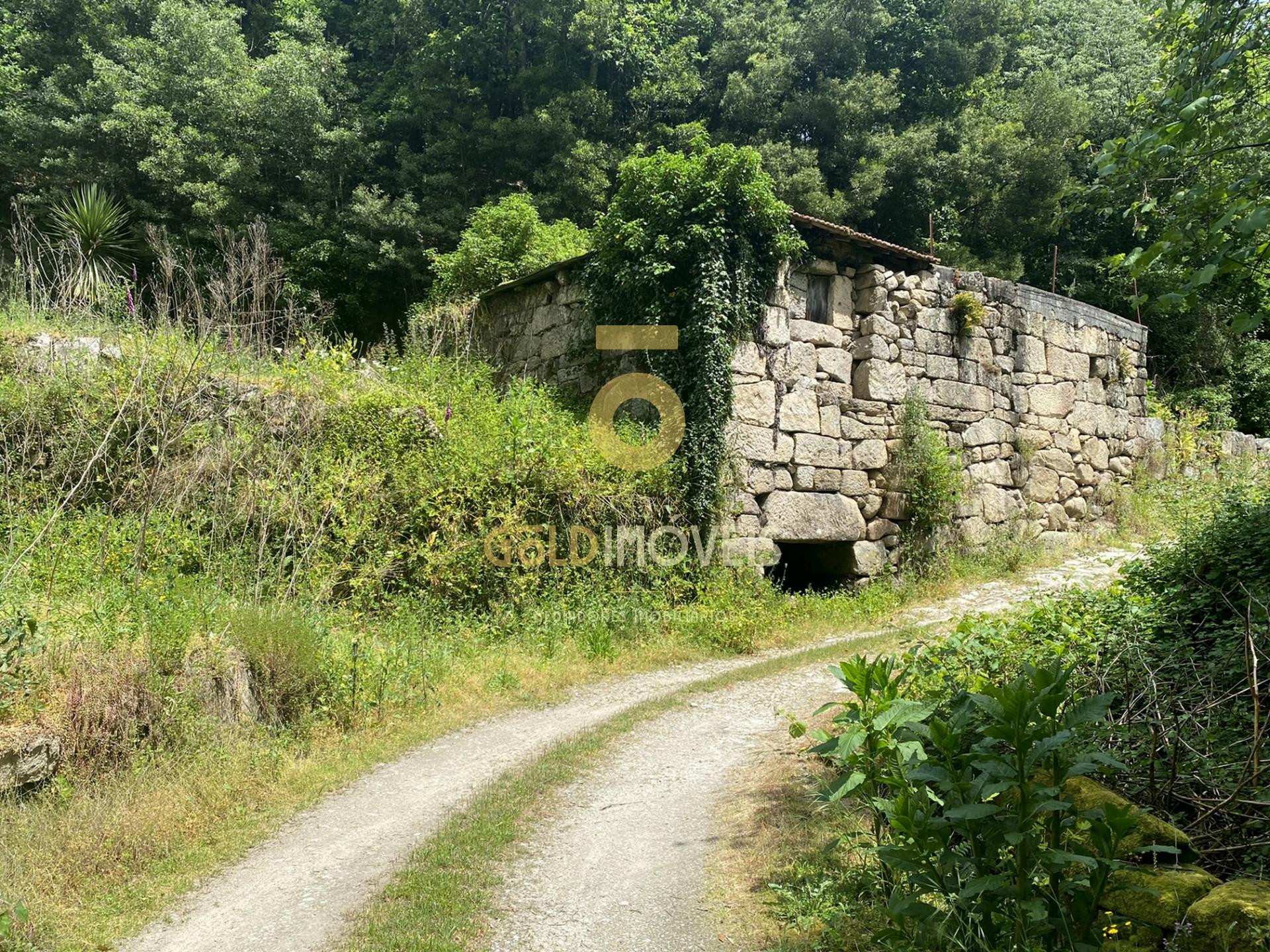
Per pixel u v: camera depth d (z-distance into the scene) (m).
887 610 10.51
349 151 22.44
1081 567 12.24
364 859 4.35
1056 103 22.55
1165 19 4.86
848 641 8.98
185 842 4.50
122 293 10.66
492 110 24.14
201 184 20.09
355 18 27.14
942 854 2.99
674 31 25.95
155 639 5.45
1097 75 25.69
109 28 22.80
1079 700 4.24
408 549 8.67
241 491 8.13
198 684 5.52
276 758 5.51
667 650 8.85
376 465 9.03
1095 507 14.55
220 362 9.34
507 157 22.69
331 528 8.33
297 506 8.12
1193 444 16.27
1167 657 4.51
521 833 4.59
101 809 4.46
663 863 4.21
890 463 12.01
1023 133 22.70
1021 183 22.20
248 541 7.84
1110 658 4.70
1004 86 25.70
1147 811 3.50
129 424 8.09
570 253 15.61
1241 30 4.46
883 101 22.70
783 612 10.10
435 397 10.60
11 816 4.27
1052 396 14.14
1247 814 3.40
